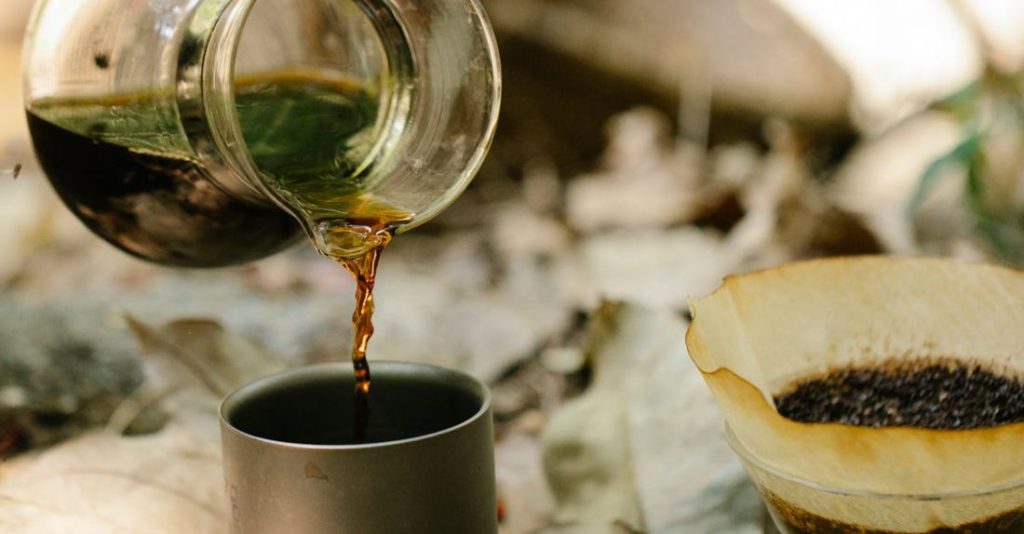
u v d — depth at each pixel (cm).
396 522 52
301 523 52
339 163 64
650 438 66
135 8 61
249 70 63
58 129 63
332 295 96
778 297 62
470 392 56
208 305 91
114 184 64
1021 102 121
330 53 65
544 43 164
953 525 54
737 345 61
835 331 62
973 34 165
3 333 82
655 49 167
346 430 58
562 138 166
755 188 135
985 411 59
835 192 148
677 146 164
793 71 167
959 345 61
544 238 121
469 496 54
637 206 133
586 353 68
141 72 61
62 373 78
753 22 168
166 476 66
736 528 63
